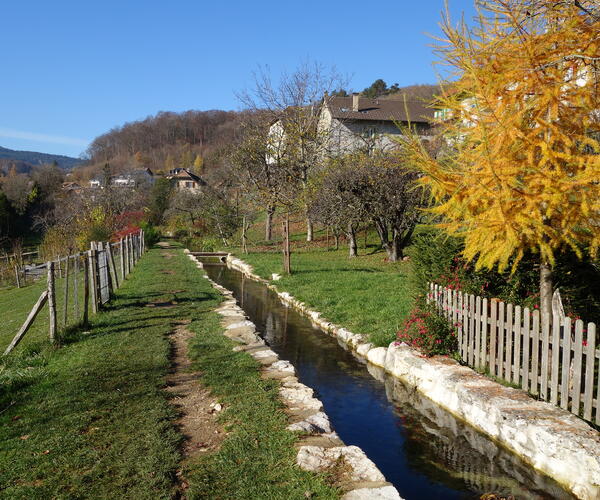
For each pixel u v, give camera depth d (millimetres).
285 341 10750
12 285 24906
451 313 7938
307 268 22078
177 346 9297
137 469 4539
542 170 4996
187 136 142250
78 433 5305
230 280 22344
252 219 39594
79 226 34906
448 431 6133
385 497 4109
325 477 4406
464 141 5613
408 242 24453
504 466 5238
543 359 5820
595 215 5082
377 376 8312
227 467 4586
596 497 4324
